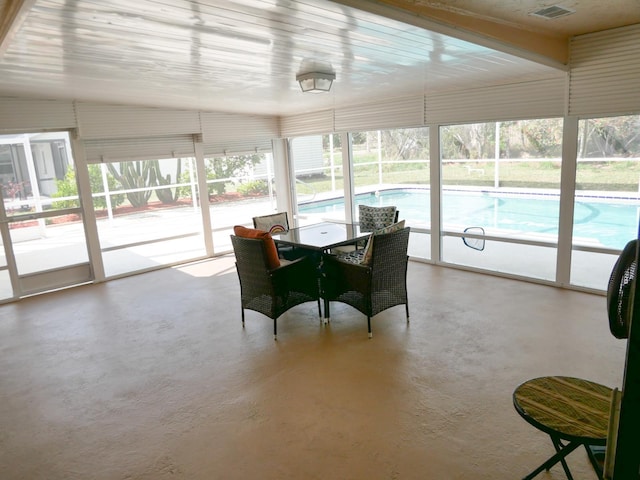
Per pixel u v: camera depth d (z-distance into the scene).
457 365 3.35
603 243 5.00
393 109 6.18
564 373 3.16
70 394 3.28
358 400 2.99
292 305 4.16
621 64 4.02
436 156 5.81
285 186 8.34
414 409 2.85
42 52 3.10
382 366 3.41
